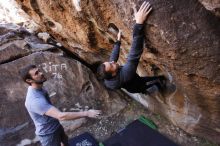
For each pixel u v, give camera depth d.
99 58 5.20
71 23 4.13
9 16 6.61
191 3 2.38
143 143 4.50
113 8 2.98
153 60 3.42
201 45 2.52
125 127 4.80
